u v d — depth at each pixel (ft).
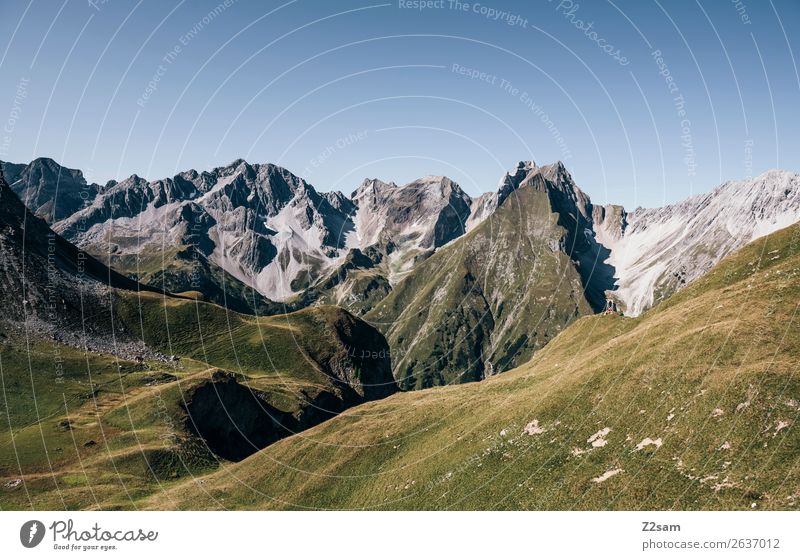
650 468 174.40
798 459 148.36
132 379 460.96
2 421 365.40
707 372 197.77
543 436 225.76
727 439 167.22
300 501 265.13
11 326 494.18
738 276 298.15
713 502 147.54
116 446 348.18
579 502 175.42
